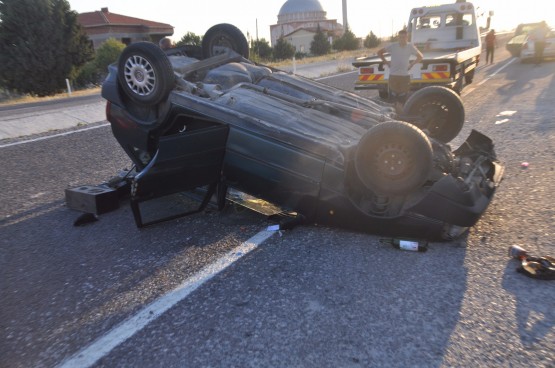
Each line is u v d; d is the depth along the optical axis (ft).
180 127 16.07
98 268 12.56
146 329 9.59
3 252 14.03
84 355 8.88
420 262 11.67
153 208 17.08
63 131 34.63
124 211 17.07
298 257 12.34
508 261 11.46
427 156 11.94
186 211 16.49
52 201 18.62
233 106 14.93
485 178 14.38
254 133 14.01
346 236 13.42
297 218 14.15
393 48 27.99
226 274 11.70
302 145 13.30
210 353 8.69
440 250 12.26
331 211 13.34
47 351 9.08
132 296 10.96
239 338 9.07
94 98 58.39
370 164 12.44
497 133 25.53
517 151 21.58
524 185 16.96
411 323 9.22
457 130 18.48
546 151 21.07
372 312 9.66
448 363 8.06
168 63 15.10
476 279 10.71
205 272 11.88
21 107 56.08
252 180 14.46
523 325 8.95
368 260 11.92
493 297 9.94
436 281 10.73
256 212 15.87
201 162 14.30
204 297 10.69
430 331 8.95
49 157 26.14
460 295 10.09
